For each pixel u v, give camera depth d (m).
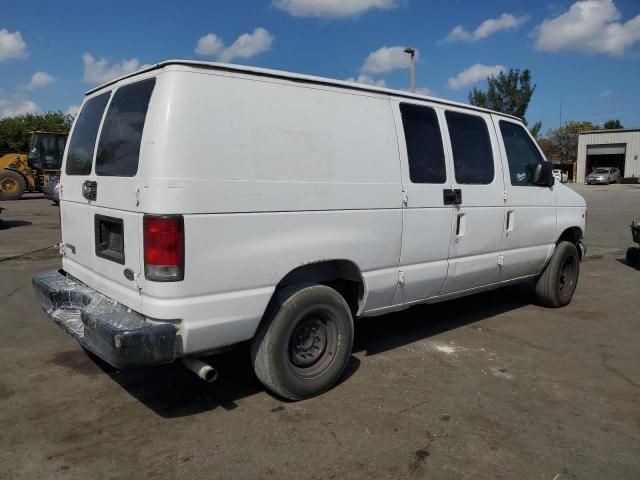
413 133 4.48
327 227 3.82
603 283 8.02
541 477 3.00
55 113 52.97
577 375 4.45
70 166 4.37
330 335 3.97
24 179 23.72
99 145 3.84
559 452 3.26
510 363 4.68
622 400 4.00
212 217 3.22
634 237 9.23
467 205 4.92
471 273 5.11
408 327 5.67
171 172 3.09
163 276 3.12
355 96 4.07
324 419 3.60
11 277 7.86
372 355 4.81
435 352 4.91
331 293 3.88
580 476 3.02
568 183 46.84
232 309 3.36
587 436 3.46
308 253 3.71
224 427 3.48
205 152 3.20
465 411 3.76
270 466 3.05
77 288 4.07
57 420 3.55
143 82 3.42
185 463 3.07
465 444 3.32
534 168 5.88
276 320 3.61
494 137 5.32
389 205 4.22
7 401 3.82
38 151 24.00
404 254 4.41
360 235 4.04
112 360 3.10
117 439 3.32
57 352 4.79
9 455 3.13
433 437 3.40
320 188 3.75
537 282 6.45
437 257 4.71
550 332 5.57
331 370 3.96
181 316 3.17
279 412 3.69
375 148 4.13
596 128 68.19
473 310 6.39
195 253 3.17
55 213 17.83
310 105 3.75
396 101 4.38
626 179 44.16
